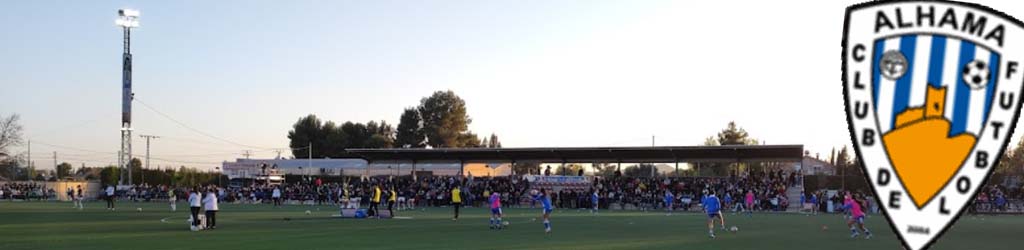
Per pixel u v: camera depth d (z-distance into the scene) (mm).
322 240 25094
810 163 102250
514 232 29203
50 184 79750
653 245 23844
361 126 141125
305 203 66312
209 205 30562
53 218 38625
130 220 36906
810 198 53969
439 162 74875
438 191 63406
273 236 26688
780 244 24328
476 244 23844
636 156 67688
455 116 140250
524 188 65312
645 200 58406
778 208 54438
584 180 66500
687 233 29109
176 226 32250
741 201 54281
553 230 30500
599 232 29500
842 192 51750
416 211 50938
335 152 137375
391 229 30594
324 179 96750
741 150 62344
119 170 101188
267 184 79000
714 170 105812
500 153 69000
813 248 22938
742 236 27719
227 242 24234
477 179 71812
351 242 24359
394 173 97000
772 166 82625
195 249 21938
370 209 40750
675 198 57688
